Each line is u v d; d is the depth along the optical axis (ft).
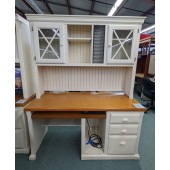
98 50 5.02
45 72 6.02
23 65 4.87
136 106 4.57
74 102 5.03
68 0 11.89
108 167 4.64
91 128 6.76
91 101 5.16
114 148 4.85
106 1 10.94
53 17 4.50
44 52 4.85
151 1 9.83
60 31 4.58
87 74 6.09
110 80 6.16
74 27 5.48
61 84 6.20
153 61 11.35
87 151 5.12
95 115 4.52
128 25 4.60
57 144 5.88
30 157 4.92
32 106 4.55
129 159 4.99
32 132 4.76
